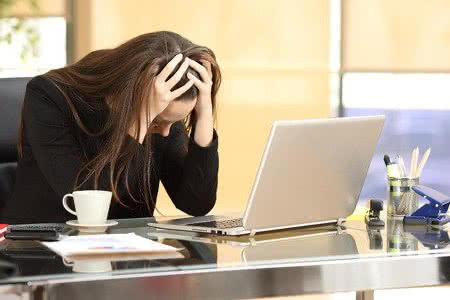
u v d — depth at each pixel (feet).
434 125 28.19
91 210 9.86
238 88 26.89
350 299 18.35
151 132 11.23
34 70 24.79
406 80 28.07
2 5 10.43
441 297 18.88
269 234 9.65
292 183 9.62
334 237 9.48
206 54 11.17
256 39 26.91
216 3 26.55
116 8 25.73
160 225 9.89
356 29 27.58
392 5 27.78
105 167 10.78
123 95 10.65
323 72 27.45
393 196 10.94
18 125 12.22
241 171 27.04
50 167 11.03
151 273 7.50
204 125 11.69
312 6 27.27
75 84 11.32
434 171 28.27
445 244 9.09
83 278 7.28
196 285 7.62
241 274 7.79
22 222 11.44
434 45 28.07
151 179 11.79
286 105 27.27
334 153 9.95
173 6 26.23
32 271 7.50
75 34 25.31
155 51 10.81
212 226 9.70
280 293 7.94
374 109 27.89
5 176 12.17
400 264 8.36
